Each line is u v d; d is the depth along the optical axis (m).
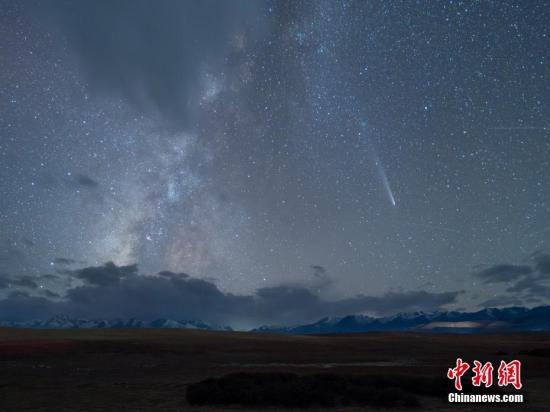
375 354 56.59
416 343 84.56
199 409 20.05
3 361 43.81
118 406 21.03
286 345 70.81
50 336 74.31
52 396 24.12
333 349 64.88
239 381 24.02
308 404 20.41
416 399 20.38
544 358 47.91
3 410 20.33
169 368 39.19
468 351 62.84
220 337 84.19
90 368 39.00
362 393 21.25
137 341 65.69
